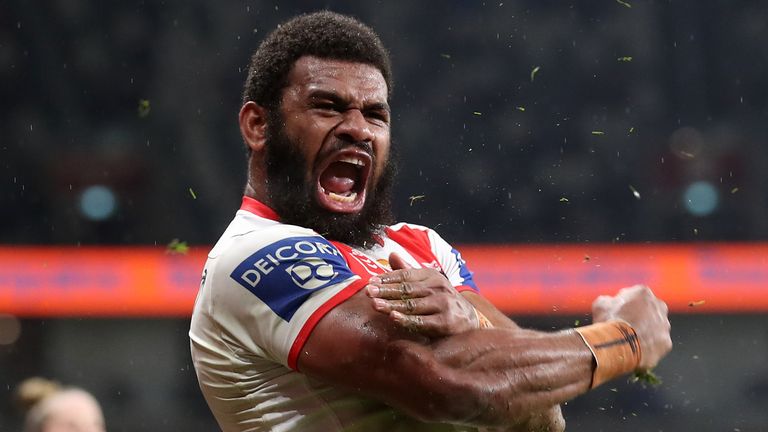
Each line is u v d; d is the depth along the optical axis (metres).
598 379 2.37
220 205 11.39
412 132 11.64
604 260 10.59
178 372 10.47
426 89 11.84
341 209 2.65
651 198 11.79
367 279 2.47
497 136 11.70
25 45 11.74
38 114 11.66
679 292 10.38
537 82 12.02
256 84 2.71
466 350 2.26
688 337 10.30
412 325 2.24
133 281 10.44
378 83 2.65
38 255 10.42
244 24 11.84
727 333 10.34
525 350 2.29
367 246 2.74
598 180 11.71
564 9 12.24
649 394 9.89
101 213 11.39
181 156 11.50
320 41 2.62
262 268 2.40
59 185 11.47
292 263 2.38
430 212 11.20
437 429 2.49
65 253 10.46
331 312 2.32
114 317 10.46
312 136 2.58
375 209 2.78
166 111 11.63
